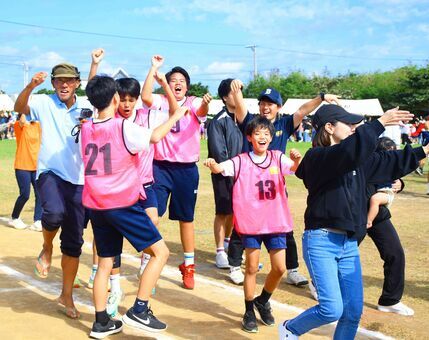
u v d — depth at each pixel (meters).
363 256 7.63
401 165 3.93
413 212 11.41
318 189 3.89
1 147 29.23
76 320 4.91
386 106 60.44
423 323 5.17
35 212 8.87
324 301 3.77
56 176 4.92
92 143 4.34
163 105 6.12
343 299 3.94
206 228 9.44
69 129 4.96
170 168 6.11
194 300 5.67
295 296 5.92
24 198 8.87
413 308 5.59
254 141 4.89
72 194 4.91
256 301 5.04
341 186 3.83
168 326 4.89
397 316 5.36
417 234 9.12
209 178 16.88
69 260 4.94
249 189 4.80
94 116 4.54
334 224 3.81
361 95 63.06
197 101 6.30
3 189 13.55
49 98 5.02
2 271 6.42
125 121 4.30
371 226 5.45
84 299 5.54
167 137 6.08
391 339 4.75
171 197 6.18
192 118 6.19
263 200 4.78
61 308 5.15
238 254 6.36
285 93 68.12
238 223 4.82
